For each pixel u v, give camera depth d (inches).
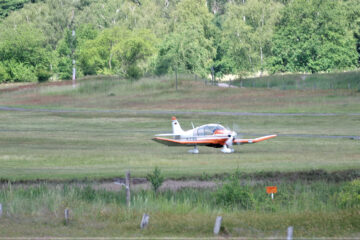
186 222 2861.7
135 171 4554.6
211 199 3476.9
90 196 3486.7
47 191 3612.2
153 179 3747.5
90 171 4591.5
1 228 2778.1
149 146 6943.9
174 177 4229.8
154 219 2930.6
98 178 4224.9
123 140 7603.4
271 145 6766.7
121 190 3725.4
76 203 3289.9
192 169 4601.4
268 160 5191.9
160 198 3432.6
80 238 2591.0
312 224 2906.0
